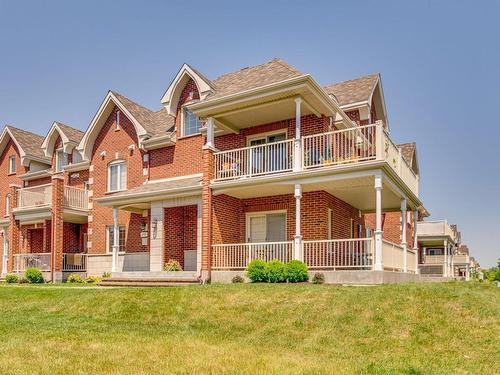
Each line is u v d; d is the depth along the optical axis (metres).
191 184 18.73
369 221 23.77
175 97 22.05
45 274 24.56
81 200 26.06
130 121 24.11
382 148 14.43
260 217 18.78
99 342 8.42
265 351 8.03
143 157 23.17
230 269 17.19
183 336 9.16
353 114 21.25
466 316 9.34
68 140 28.16
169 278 17.39
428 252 41.03
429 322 9.20
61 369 6.61
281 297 11.33
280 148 17.30
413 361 7.52
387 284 12.72
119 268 22.80
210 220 17.22
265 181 16.19
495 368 7.18
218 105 17.19
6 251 28.66
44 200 25.78
